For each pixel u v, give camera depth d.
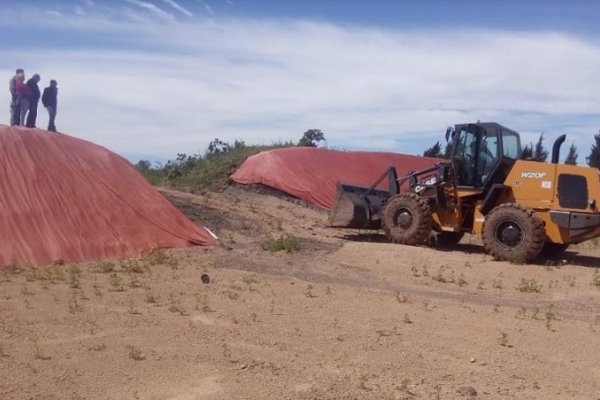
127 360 7.87
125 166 18.17
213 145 31.78
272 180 25.84
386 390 7.23
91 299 10.84
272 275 13.57
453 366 8.17
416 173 18.67
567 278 13.90
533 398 7.26
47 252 14.14
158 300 10.89
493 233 15.64
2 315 9.67
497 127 16.78
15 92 19.91
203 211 19.84
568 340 9.49
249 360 8.01
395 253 15.77
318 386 7.24
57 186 15.86
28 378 7.22
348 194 18.91
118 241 15.37
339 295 11.90
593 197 15.35
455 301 11.91
